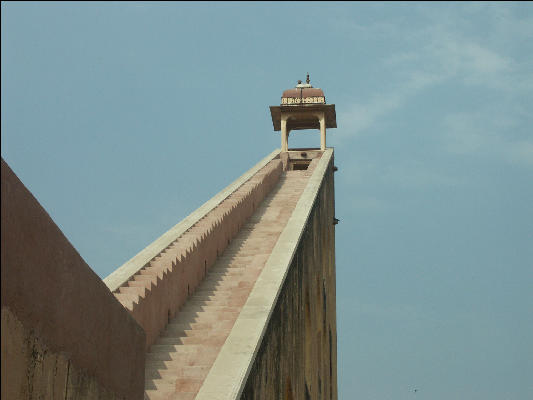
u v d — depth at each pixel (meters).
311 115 33.12
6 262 5.19
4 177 5.14
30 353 5.57
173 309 12.89
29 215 5.52
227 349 10.56
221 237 17.33
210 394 9.25
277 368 12.54
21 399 5.45
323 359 23.41
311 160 31.94
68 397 6.22
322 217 24.48
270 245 17.98
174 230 15.68
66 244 6.17
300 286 16.59
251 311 11.99
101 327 6.98
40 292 5.70
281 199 23.89
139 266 12.61
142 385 8.23
